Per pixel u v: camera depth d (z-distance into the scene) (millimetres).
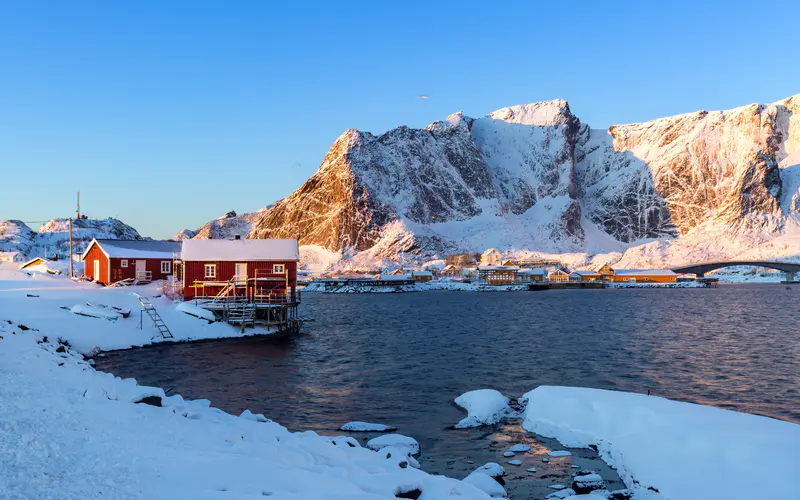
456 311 101125
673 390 33438
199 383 34688
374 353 48031
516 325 74500
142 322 51656
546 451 21250
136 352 45031
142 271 80438
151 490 11391
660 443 19062
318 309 106438
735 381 35844
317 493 12375
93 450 13430
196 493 11477
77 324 47062
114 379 24266
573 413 23797
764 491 15117
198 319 55156
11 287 66750
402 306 115875
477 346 53094
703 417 20625
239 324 56969
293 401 30453
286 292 62156
